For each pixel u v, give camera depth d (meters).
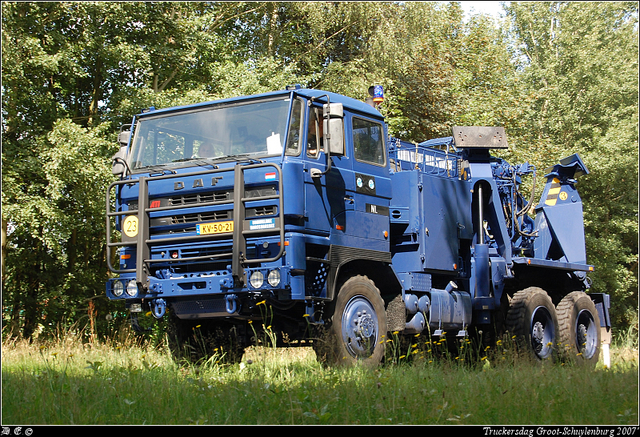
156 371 7.66
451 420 5.21
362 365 7.89
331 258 8.12
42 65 15.91
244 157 7.99
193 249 8.11
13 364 8.84
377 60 22.41
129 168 8.80
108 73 18.36
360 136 9.07
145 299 8.51
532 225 12.95
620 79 25.55
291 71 19.98
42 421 5.07
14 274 18.14
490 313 11.02
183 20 19.36
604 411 5.51
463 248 10.85
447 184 10.40
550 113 26.14
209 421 5.12
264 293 7.66
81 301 18.06
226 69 19.23
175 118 8.75
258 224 7.62
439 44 23.84
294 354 11.31
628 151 24.52
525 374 7.25
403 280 9.53
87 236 18.45
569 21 26.78
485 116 21.75
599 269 24.73
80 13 16.61
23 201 15.36
